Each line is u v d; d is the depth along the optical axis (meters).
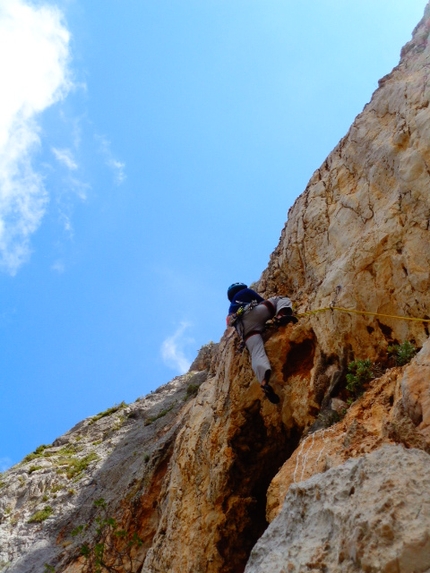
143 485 12.94
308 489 3.64
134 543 11.04
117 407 24.52
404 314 6.70
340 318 7.34
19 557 14.61
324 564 2.98
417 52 8.78
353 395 6.74
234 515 8.34
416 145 7.14
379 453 3.37
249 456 8.57
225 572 8.11
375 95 9.16
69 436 22.94
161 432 17.05
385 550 2.72
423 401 4.41
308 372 7.95
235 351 9.23
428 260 6.53
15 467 21.31
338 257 8.09
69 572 12.67
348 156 8.98
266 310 7.80
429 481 3.02
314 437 6.09
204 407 10.59
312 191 9.68
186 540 8.71
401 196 7.18
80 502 16.23
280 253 10.41
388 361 6.74
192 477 9.55
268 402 8.41
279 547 3.52
